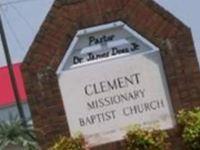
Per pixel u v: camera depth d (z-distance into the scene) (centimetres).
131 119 1595
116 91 1597
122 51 1603
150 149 1568
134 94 1597
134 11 1598
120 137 1590
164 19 1597
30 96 1585
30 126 2516
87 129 1592
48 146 1588
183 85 1593
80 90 1593
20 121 2559
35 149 2477
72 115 1591
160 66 1597
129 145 1575
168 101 1596
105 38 1602
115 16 1594
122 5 1598
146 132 1574
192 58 1592
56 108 1588
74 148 1566
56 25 1590
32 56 1587
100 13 1594
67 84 1591
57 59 1588
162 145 1573
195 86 1591
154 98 1596
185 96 1592
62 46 1590
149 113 1597
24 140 2489
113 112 1595
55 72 1588
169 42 1593
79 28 1591
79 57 1597
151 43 1598
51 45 1590
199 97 1589
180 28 1594
